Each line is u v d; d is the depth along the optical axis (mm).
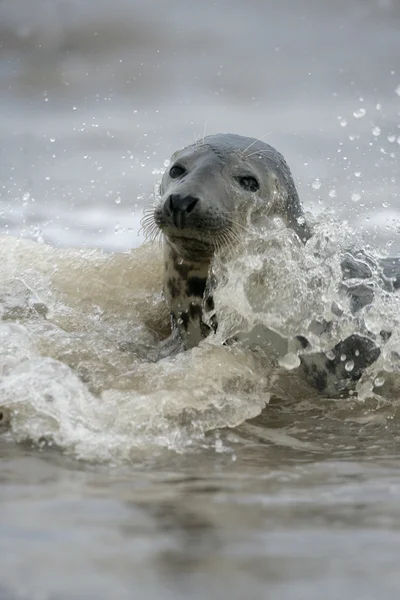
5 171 50594
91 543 12086
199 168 24109
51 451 17484
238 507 14008
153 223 25422
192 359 22453
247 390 21953
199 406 20266
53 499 14195
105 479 15672
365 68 76312
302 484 15742
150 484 15391
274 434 19938
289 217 25984
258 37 85500
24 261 28125
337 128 59750
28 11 85000
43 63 77188
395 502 14484
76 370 21516
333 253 25516
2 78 74062
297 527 13031
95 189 47812
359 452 18656
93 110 66938
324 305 24406
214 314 24391
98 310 26578
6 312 25797
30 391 19297
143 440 18328
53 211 44000
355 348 24469
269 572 11156
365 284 25516
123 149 56156
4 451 17406
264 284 24094
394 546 12234
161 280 27328
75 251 28766
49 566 11234
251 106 67375
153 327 26328
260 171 24875
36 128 61625
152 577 10891
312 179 47938
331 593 10562
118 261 28047
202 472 16500
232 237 23656
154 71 76688
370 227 39469
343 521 13391
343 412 21875
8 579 10828
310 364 23844
